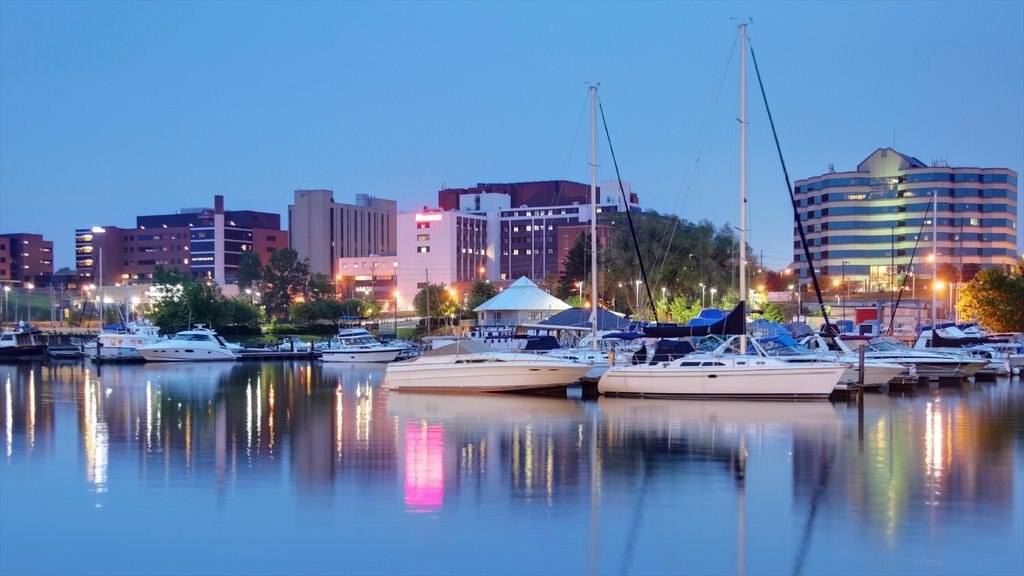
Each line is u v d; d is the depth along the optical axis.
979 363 69.75
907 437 40.75
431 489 30.89
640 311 105.50
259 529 26.45
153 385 74.19
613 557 23.86
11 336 114.62
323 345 118.38
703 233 121.56
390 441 40.44
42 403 58.91
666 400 54.97
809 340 70.75
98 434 43.78
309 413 51.69
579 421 46.03
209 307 141.62
